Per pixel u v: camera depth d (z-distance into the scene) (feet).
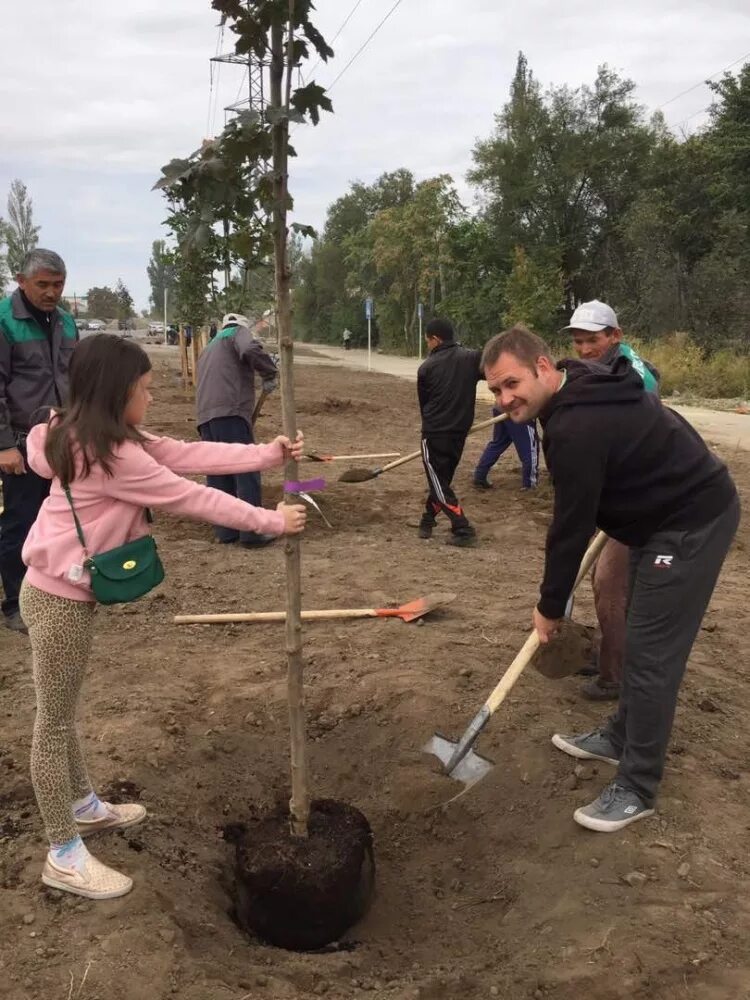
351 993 8.16
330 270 215.51
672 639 9.84
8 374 15.84
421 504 29.04
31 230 192.75
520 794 11.46
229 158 7.66
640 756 10.30
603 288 120.88
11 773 11.45
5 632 16.88
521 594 19.30
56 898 8.86
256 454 8.71
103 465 8.04
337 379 88.63
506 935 9.07
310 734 13.29
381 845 11.30
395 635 16.57
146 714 13.20
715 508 9.59
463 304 128.36
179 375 86.84
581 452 9.24
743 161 88.89
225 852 10.56
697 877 9.50
